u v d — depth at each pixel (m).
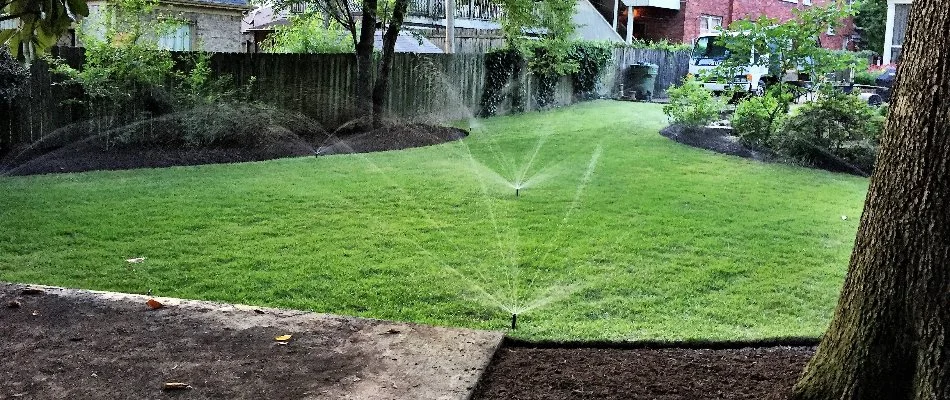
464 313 4.50
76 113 11.38
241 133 11.62
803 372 3.05
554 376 3.46
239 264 5.43
